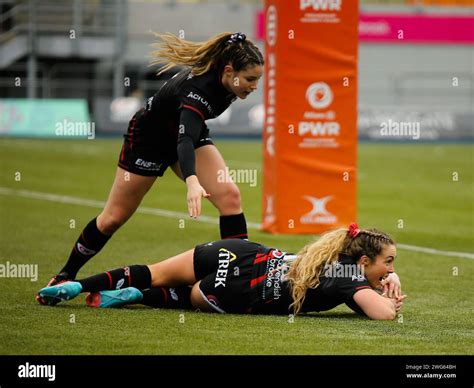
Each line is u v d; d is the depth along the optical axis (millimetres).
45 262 31000
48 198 51938
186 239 37656
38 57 98312
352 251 21844
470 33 115000
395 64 114438
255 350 18922
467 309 24312
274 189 39906
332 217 39906
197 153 23984
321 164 39750
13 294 24641
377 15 113812
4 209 46531
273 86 39781
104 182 60688
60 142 86875
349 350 19062
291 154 39594
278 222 39812
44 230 39469
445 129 96250
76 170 66625
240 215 24344
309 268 21484
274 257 22188
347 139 39875
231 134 95062
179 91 22328
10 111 92562
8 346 19031
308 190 39719
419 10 115312
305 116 39531
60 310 22422
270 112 40188
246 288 21922
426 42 114500
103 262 31203
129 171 23547
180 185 59344
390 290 22234
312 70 39406
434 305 24891
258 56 22203
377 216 47500
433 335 20625
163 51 22516
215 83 22344
